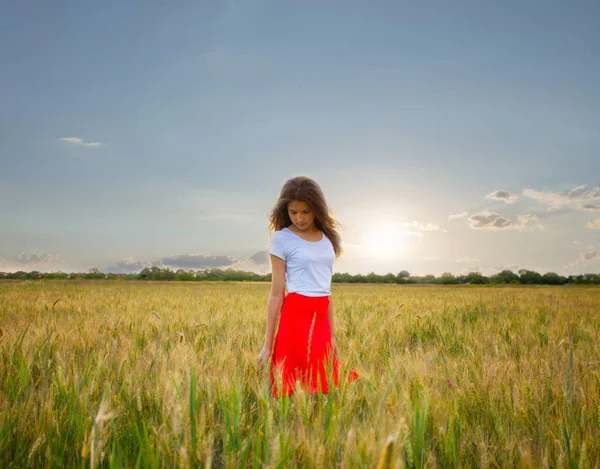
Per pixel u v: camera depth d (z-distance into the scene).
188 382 2.35
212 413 2.22
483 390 2.50
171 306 9.98
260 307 9.81
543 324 6.80
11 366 3.18
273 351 3.03
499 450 2.07
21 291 17.94
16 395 2.66
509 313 8.73
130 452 2.16
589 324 6.86
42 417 2.19
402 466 1.47
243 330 5.29
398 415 1.86
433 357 3.58
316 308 2.99
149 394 2.53
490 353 4.09
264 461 1.90
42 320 6.27
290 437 1.88
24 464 2.01
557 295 19.70
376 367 3.47
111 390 2.60
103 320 6.06
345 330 5.62
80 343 4.00
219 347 3.93
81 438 2.07
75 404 2.25
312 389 2.75
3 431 2.12
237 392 2.19
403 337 5.29
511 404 2.37
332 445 1.83
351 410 2.22
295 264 3.01
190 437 1.74
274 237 3.07
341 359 3.20
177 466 1.74
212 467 2.10
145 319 6.23
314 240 3.10
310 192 2.92
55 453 2.04
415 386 2.42
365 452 1.60
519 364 3.34
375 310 8.77
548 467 1.83
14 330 4.66
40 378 2.87
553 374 2.83
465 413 2.36
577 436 2.13
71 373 2.77
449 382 2.70
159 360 3.06
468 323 6.69
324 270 3.08
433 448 1.98
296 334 2.92
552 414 2.37
